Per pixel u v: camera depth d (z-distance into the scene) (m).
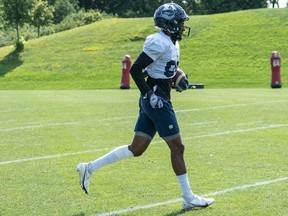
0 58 67.31
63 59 63.91
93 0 139.88
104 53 64.44
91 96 33.03
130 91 38.91
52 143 16.05
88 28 74.44
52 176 11.79
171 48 9.12
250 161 13.01
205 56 59.97
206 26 67.38
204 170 12.12
